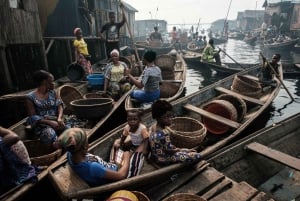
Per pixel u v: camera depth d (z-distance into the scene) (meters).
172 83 7.40
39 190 3.17
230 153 3.92
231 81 7.99
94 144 3.90
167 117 3.29
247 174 3.92
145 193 3.14
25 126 4.53
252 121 5.34
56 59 9.75
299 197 3.62
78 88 7.00
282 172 4.17
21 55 7.64
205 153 3.86
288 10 30.86
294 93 9.52
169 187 3.22
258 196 3.00
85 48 8.66
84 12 13.72
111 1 19.33
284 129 4.85
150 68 5.60
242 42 38.75
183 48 22.67
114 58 6.64
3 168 3.01
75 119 5.34
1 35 6.58
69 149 2.50
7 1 6.85
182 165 3.39
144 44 19.12
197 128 4.70
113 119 5.62
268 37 29.45
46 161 3.51
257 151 3.91
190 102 6.34
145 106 5.71
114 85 6.65
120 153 3.59
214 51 13.18
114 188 2.74
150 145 3.52
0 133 2.96
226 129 5.37
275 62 8.33
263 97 7.48
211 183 3.23
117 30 10.19
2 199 2.79
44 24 12.74
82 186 2.71
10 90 6.83
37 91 4.01
